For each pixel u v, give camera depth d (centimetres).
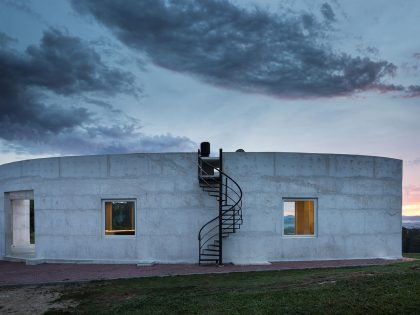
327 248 1493
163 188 1466
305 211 1508
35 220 1573
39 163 1587
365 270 1145
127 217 1503
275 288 933
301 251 1477
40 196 1571
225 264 1395
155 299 888
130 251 1467
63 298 954
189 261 1443
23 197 1680
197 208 1454
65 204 1528
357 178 1540
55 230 1534
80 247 1503
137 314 791
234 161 1469
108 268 1352
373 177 1563
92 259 1487
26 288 1069
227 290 941
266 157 1477
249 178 1467
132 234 1489
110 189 1493
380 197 1570
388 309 737
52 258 1527
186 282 1068
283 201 1484
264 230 1461
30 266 1449
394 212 1598
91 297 950
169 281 1089
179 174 1465
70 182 1528
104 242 1485
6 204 1756
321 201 1498
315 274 1110
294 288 916
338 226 1507
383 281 923
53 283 1103
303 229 1500
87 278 1164
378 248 1549
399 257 1570
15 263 1587
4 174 1769
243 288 952
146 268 1335
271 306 784
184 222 1453
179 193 1460
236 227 1445
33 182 1600
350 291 852
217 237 1447
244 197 1459
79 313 830
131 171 1484
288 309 760
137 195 1475
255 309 771
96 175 1507
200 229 1419
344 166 1528
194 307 812
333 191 1510
